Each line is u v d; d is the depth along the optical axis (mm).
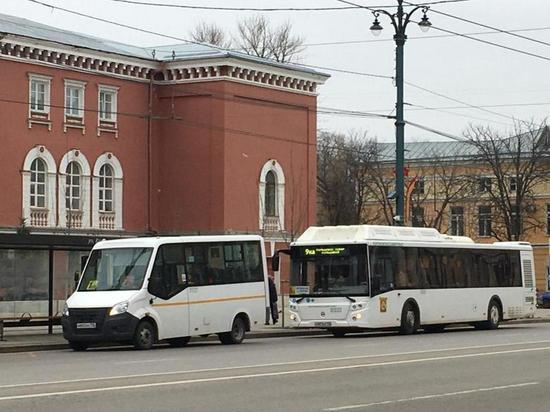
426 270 37406
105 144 55531
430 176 91812
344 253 34906
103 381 18547
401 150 38875
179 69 57438
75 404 15281
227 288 31594
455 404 16219
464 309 39125
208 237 31297
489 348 27891
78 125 54156
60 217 53125
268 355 25391
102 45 56531
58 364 22938
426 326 39781
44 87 52719
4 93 50750
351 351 26766
